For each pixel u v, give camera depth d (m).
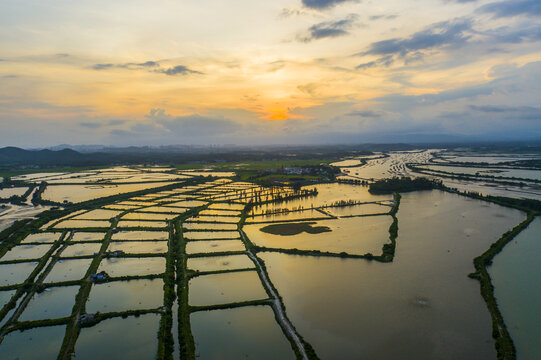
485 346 94.62
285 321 106.25
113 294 124.81
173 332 102.88
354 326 104.38
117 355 92.62
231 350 94.31
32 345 96.81
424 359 89.75
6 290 127.88
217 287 129.88
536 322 104.56
